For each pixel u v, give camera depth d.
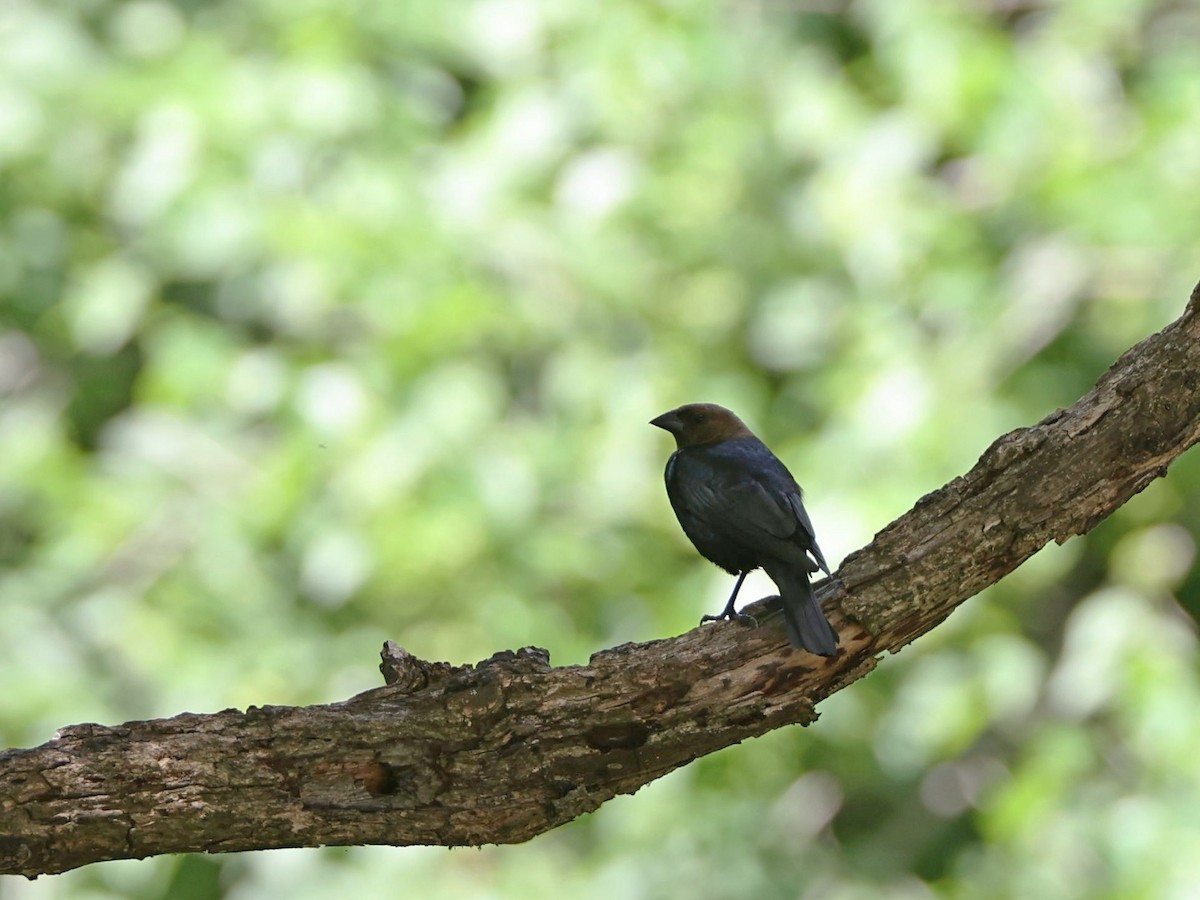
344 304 14.09
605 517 14.23
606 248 14.28
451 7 14.80
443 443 13.56
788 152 14.77
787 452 13.77
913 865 15.40
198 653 13.95
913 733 13.87
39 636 13.89
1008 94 14.05
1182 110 14.12
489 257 14.17
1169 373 6.57
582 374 14.19
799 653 6.59
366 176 14.03
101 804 5.85
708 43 14.52
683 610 13.55
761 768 14.57
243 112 14.06
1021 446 6.66
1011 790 13.42
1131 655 13.51
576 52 14.52
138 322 15.41
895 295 14.20
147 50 15.06
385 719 6.18
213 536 14.14
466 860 13.74
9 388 16.56
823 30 16.34
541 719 6.32
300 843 6.14
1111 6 14.46
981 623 13.91
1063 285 14.49
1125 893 12.83
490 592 14.35
